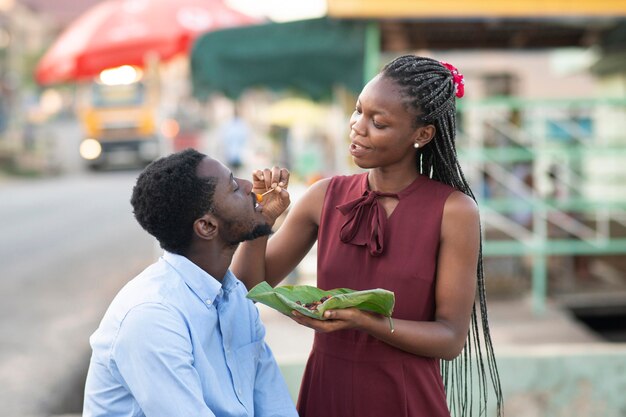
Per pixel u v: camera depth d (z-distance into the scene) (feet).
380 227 5.77
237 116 35.42
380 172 5.93
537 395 11.39
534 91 32.24
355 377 5.92
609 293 22.00
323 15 18.20
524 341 17.04
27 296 24.93
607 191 25.76
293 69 18.61
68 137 121.90
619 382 11.43
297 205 6.51
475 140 22.02
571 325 18.54
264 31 18.56
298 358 11.17
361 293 5.01
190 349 5.41
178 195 5.52
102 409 5.53
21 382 16.74
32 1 138.82
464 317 5.74
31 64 123.75
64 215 46.21
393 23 18.85
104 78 24.18
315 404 6.19
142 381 5.21
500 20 18.04
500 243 20.72
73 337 20.25
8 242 36.37
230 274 6.04
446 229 5.73
